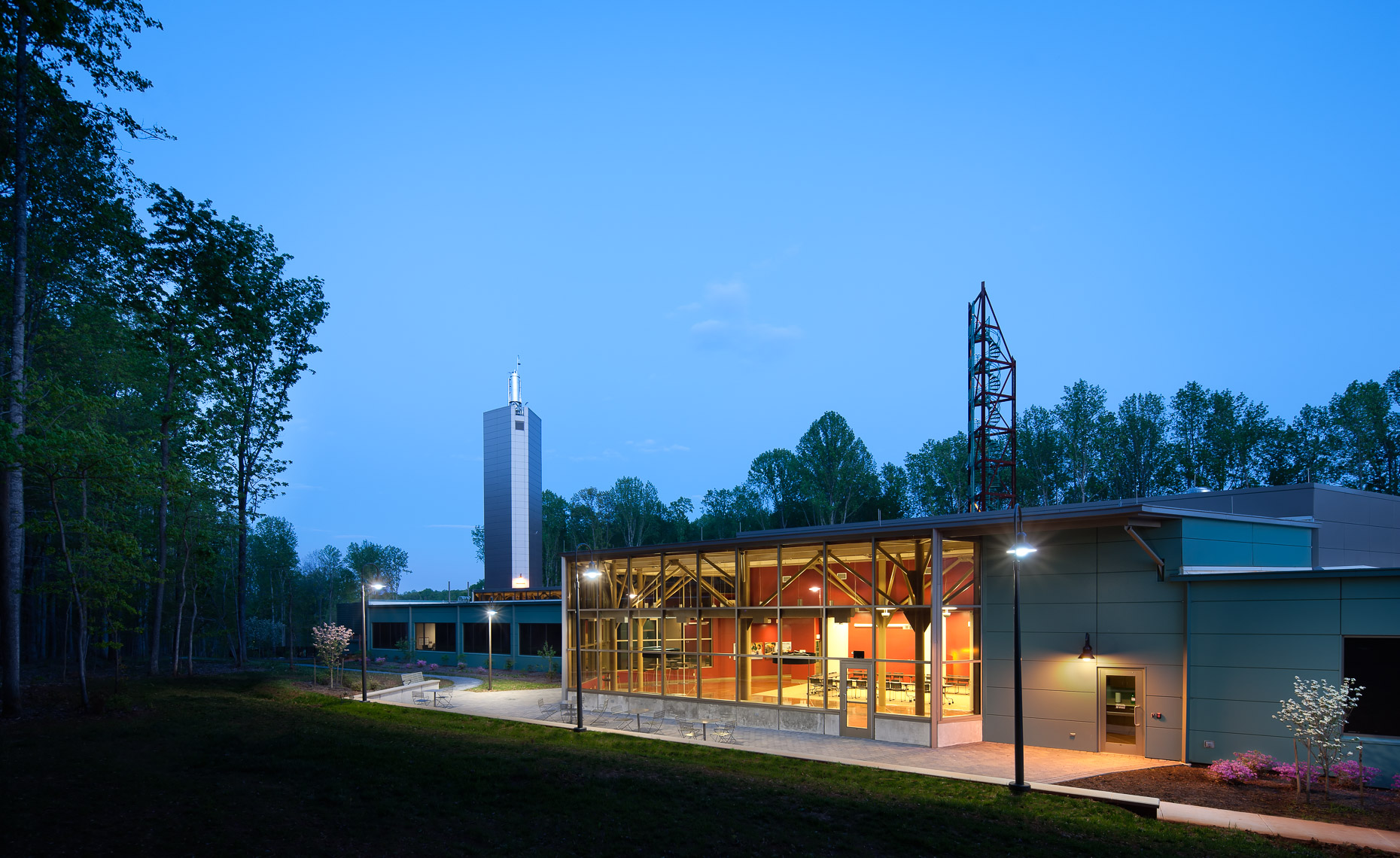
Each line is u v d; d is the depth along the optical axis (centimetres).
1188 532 2280
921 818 1494
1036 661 2498
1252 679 2098
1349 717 1944
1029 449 7088
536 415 7988
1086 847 1347
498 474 7662
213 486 4253
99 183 3288
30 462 2138
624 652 3434
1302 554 2717
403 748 1973
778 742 2598
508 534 7525
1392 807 1706
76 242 3359
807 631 2925
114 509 3500
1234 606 2141
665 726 2991
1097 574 2408
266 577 9594
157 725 2128
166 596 5062
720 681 3120
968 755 2356
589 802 1532
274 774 1634
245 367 4422
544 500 10562
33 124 2806
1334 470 6116
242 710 2548
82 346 3569
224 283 3981
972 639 2634
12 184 2844
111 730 2009
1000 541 2612
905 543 2672
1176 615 2256
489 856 1221
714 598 3183
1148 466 6694
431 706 3522
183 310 3772
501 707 3556
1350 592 1972
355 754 1855
